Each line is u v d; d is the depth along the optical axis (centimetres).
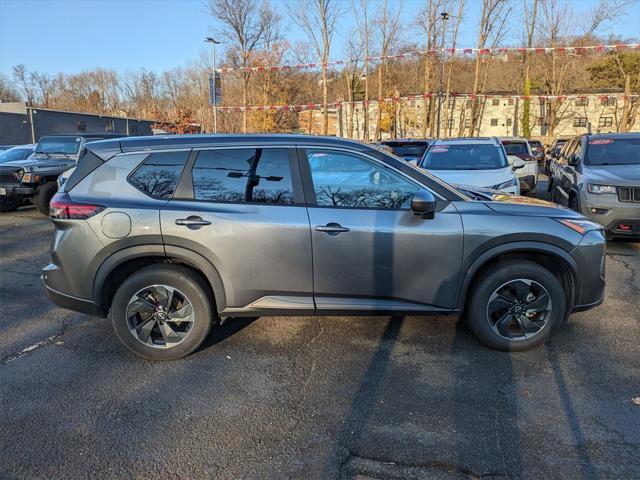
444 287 347
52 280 352
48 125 3691
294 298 349
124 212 337
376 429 272
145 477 236
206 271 341
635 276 562
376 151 351
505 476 233
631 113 4088
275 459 248
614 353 361
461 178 744
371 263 341
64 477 236
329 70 3416
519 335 360
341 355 363
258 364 351
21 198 1115
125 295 345
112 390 317
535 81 4456
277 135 359
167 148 349
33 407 297
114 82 6875
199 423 280
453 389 313
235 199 344
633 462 241
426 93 3170
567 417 280
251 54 3941
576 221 353
